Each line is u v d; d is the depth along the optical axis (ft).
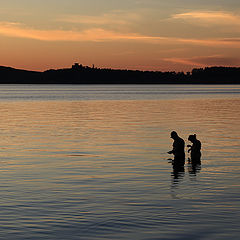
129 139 94.79
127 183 50.70
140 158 69.87
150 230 33.68
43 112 191.21
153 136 100.42
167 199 42.96
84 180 52.44
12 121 142.82
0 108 222.28
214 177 54.29
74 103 280.10
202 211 38.63
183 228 34.09
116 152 76.28
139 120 147.13
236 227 34.30
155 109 213.46
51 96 426.10
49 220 36.27
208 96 413.80
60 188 47.98
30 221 36.04
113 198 43.45
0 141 91.40
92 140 93.25
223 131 111.65
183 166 62.49
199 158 68.85
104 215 37.55
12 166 62.23
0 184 49.93
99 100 328.90
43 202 41.91
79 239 31.86
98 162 65.98
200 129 116.78
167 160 67.97
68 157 70.74
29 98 371.76
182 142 69.41
